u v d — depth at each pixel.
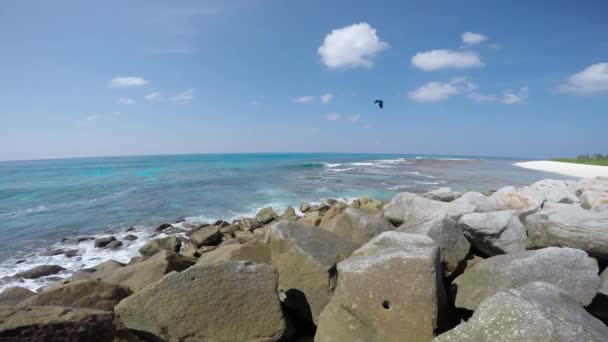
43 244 13.97
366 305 4.28
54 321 3.72
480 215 6.91
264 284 5.21
